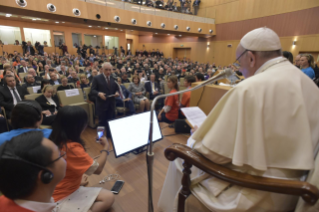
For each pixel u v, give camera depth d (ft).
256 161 1.83
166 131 6.59
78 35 42.73
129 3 29.35
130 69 25.55
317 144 1.91
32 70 14.48
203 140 2.16
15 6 20.01
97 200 3.24
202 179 2.53
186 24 36.70
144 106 13.19
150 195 2.44
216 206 2.23
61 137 3.12
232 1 37.27
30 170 1.64
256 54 2.34
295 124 1.82
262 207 2.07
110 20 27.68
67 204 3.02
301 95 1.87
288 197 2.06
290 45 30.48
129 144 4.84
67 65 26.76
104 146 3.94
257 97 1.89
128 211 3.29
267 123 1.86
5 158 1.59
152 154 2.33
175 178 3.08
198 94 6.04
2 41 34.94
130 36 54.95
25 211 1.69
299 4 28.78
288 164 1.84
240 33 37.09
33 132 1.88
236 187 2.20
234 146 1.94
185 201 2.62
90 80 16.28
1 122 8.14
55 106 9.37
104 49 46.14
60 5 22.84
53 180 1.87
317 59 28.17
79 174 3.21
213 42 42.39
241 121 1.89
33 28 36.45
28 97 9.23
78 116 3.19
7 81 9.08
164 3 35.22
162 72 23.50
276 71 2.08
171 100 7.69
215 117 2.18
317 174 1.77
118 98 11.93
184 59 45.27
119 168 4.52
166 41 52.85
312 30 27.91
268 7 32.40
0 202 1.76
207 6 41.01
